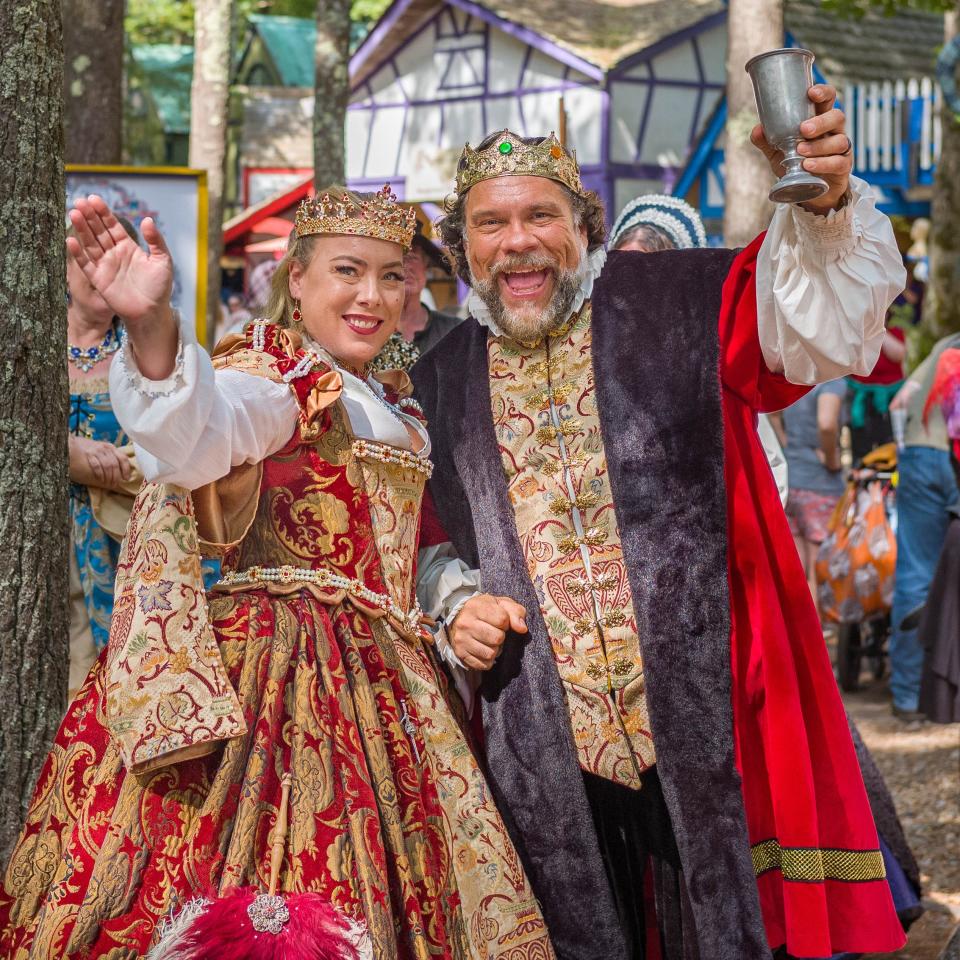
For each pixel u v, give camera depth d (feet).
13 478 9.38
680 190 54.49
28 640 9.52
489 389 9.96
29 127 9.28
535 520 9.68
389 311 8.98
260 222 65.16
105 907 7.74
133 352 7.43
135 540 8.21
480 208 9.53
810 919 9.02
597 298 9.78
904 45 56.03
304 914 7.47
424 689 8.77
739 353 9.37
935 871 15.26
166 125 87.35
